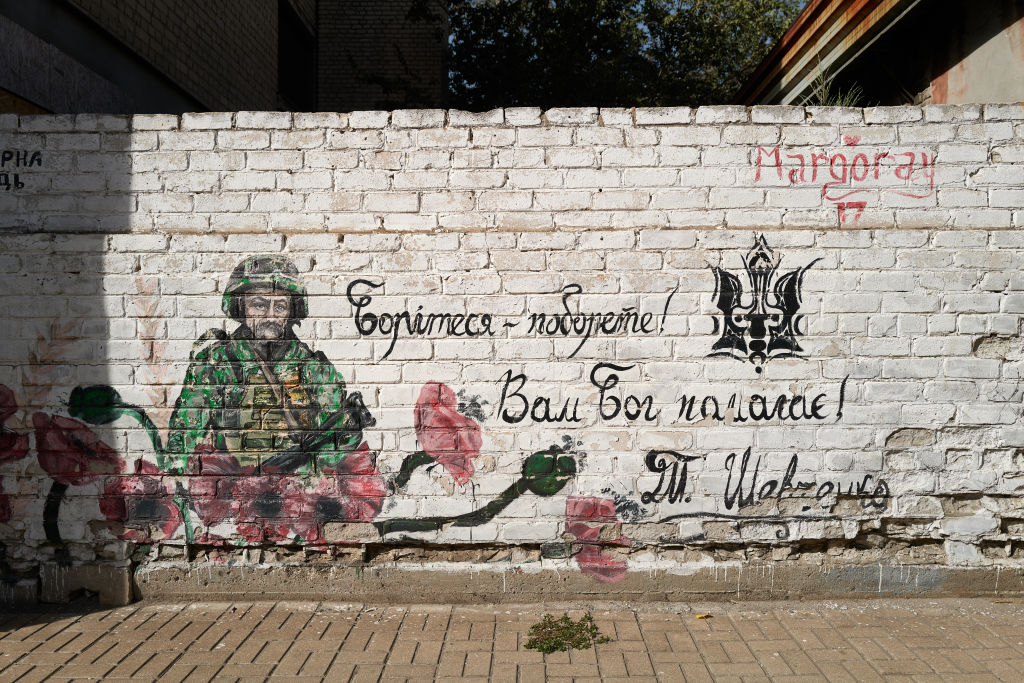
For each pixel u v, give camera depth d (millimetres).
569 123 4391
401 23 11742
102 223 4398
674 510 4426
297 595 4512
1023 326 4324
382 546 4508
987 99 5215
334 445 4453
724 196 4371
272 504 4473
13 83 4656
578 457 4422
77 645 3928
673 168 4379
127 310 4418
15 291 4402
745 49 14062
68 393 4430
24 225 4391
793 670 3635
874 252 4352
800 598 4457
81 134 4395
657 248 4383
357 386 4434
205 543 4484
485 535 4445
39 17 5109
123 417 4445
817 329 4375
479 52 11586
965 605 4352
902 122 4352
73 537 4469
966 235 4332
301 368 4438
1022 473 4359
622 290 4387
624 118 4383
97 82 5703
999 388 4348
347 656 3807
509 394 4418
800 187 4367
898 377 4367
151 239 4402
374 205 4402
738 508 4414
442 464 4438
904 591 4453
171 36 6934
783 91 7277
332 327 4426
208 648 3898
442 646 3920
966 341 4344
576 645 3893
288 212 4406
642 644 3920
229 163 4395
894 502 4395
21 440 4445
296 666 3703
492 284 4402
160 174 4395
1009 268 4328
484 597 4480
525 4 11375
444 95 11680
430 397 4422
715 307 4383
